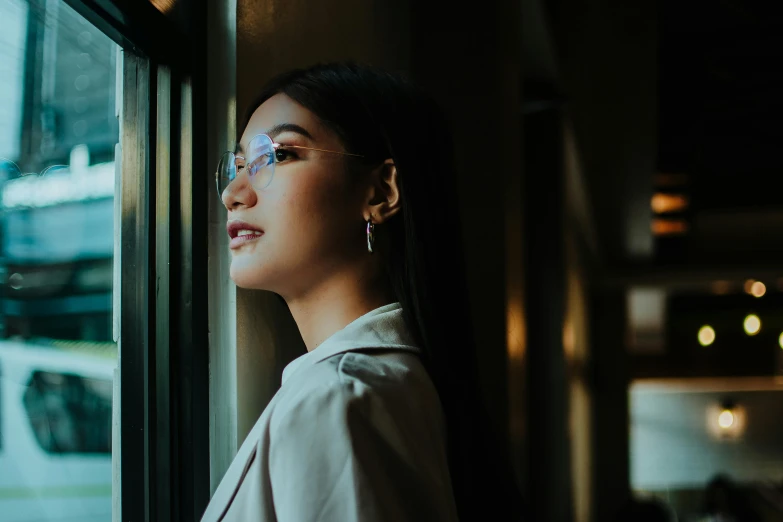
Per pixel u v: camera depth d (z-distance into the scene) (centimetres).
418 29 232
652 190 736
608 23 406
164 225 109
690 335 1445
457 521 81
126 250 110
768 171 981
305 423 71
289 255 91
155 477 107
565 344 524
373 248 93
